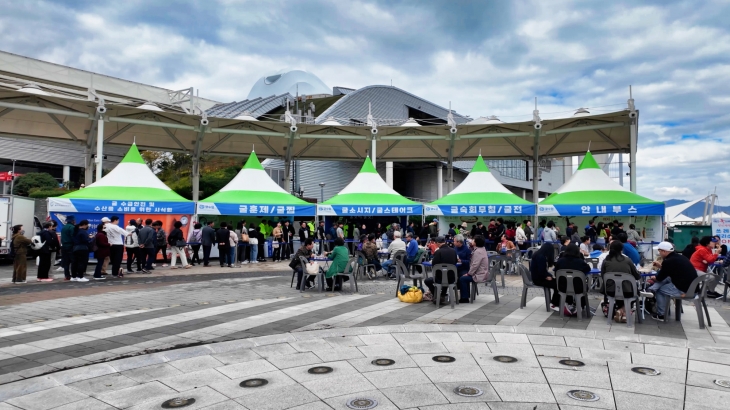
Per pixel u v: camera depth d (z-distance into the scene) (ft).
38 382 15.31
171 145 95.20
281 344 20.03
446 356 18.54
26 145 124.88
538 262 28.12
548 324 24.48
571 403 13.87
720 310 29.53
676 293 24.93
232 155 100.12
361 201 67.05
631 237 60.03
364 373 16.51
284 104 150.00
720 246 45.52
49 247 42.57
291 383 15.52
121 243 45.98
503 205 65.21
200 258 66.33
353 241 68.39
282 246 66.80
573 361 17.94
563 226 82.28
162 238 54.34
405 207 65.98
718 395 14.53
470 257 32.40
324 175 135.74
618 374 16.46
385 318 25.73
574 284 25.96
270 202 64.75
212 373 16.46
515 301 31.86
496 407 13.53
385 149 102.47
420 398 14.21
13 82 95.86
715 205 88.69
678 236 78.59
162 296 33.40
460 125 91.25
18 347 19.60
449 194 70.95
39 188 99.55
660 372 16.67
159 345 19.99
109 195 57.00
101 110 73.46
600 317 26.53
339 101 132.05
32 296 33.04
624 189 66.28
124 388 15.03
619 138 91.81
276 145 100.27
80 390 14.83
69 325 23.76
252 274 49.16
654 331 23.16
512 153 103.04
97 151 73.77
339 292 36.06
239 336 21.58
